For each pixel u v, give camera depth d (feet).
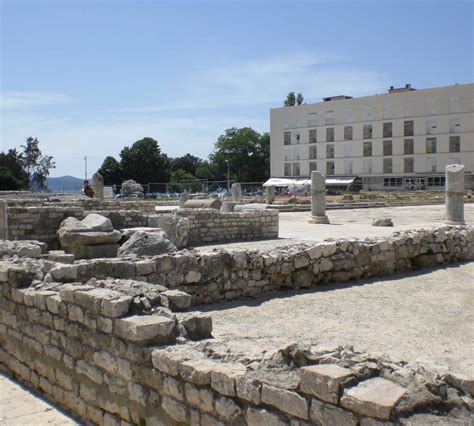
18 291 22.03
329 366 11.80
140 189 178.81
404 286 34.83
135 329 15.42
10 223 50.98
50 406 19.40
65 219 51.37
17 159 305.32
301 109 278.87
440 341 22.58
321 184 90.22
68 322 18.76
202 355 14.48
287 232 74.23
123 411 16.20
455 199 75.72
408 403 10.46
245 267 32.22
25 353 21.61
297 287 34.24
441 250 43.32
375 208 140.05
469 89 236.63
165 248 42.09
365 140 262.47
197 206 90.84
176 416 14.25
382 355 12.70
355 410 10.62
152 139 309.01
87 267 26.05
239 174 367.86
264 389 12.09
